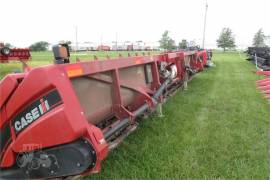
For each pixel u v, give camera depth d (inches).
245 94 381.1
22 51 848.9
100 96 162.1
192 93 385.4
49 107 113.4
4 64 870.4
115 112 174.7
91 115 153.4
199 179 152.3
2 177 123.6
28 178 122.0
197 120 255.3
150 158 175.9
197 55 545.3
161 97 250.8
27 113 116.6
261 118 261.4
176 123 244.7
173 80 329.1
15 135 120.3
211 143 200.1
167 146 194.5
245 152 184.7
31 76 113.5
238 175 155.4
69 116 111.6
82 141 116.5
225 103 324.5
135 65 210.8
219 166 165.9
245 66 893.8
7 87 117.2
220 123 246.1
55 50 132.6
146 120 248.8
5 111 119.3
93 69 144.3
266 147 193.8
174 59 351.6
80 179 146.3
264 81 473.4
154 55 257.9
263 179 151.6
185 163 169.6
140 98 213.8
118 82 172.4
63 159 116.4
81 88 146.1
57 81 113.3
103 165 166.6
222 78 560.1
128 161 171.6
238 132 222.7
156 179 152.2
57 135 113.5
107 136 156.0
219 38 3169.3
